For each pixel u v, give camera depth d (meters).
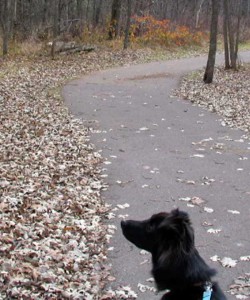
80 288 5.30
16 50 31.83
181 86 23.09
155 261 3.29
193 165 10.49
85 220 7.34
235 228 7.20
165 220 3.19
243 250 6.50
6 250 5.96
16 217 7.17
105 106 17.72
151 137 13.12
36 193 8.36
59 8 36.22
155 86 22.98
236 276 5.79
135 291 5.41
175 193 8.69
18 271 5.41
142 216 7.59
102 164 10.48
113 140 12.69
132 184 9.17
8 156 10.73
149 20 41.50
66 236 6.63
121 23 40.38
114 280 5.64
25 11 39.62
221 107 17.77
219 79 25.22
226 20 28.31
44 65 27.92
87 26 39.50
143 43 39.41
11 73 24.33
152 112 16.81
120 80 24.75
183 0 52.78
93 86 22.44
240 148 12.03
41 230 6.68
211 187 9.05
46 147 11.62
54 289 5.14
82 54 32.81
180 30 42.84
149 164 10.51
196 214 7.71
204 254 6.33
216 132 13.85
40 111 16.12
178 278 3.16
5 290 5.07
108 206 8.00
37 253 5.94
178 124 14.91
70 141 12.37
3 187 8.54
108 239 6.70
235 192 8.80
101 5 45.47
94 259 6.08
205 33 47.19
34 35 35.41
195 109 17.48
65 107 17.23
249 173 9.97
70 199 8.17
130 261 6.12
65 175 9.55
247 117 15.94
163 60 34.19
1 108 16.17
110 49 35.47
